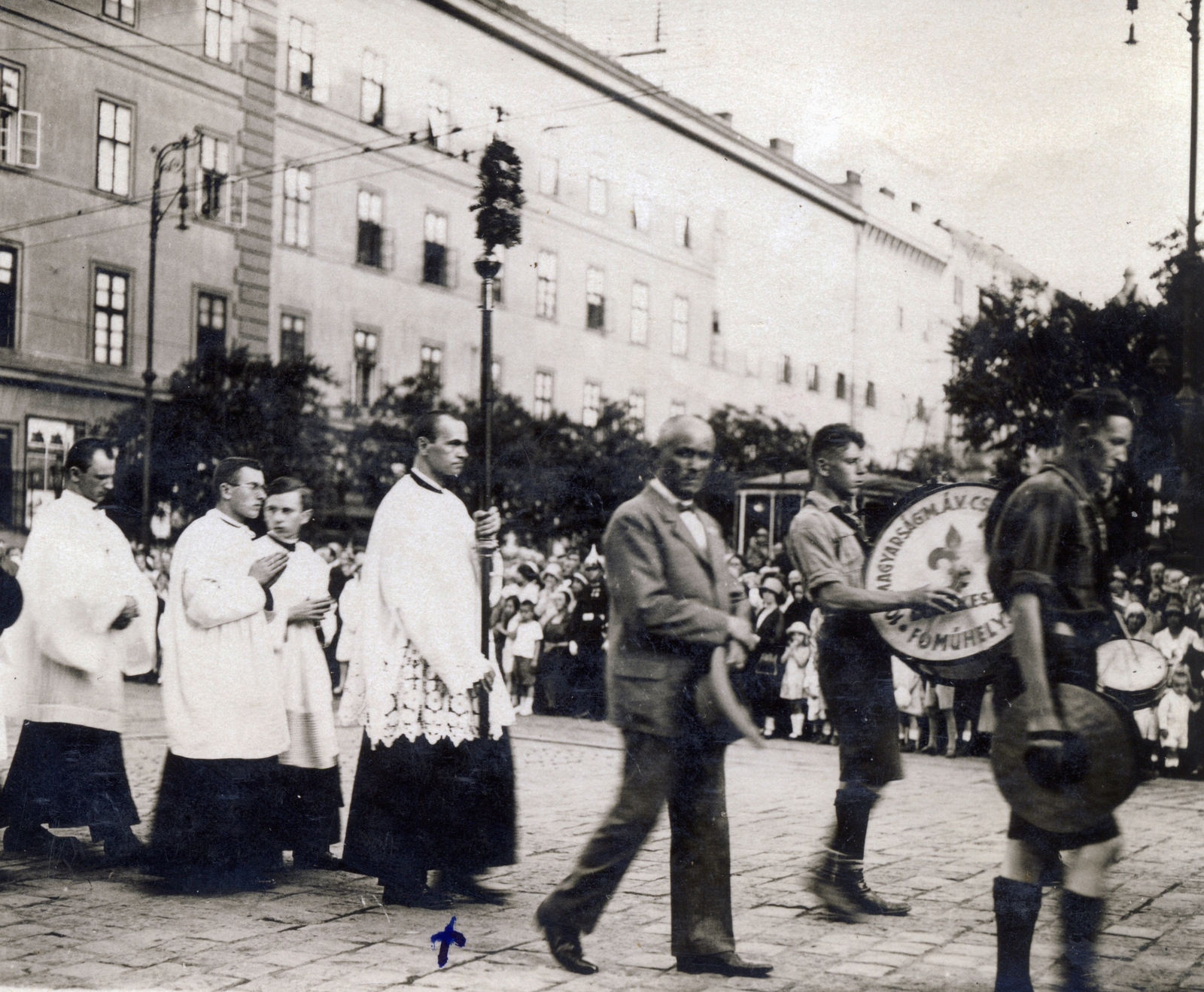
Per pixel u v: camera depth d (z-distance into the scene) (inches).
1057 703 129.9
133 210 399.5
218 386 354.0
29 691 201.6
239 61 366.6
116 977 141.2
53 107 420.2
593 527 234.5
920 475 217.0
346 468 327.0
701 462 142.1
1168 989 135.8
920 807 248.7
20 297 424.8
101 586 202.2
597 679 359.9
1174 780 303.7
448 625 173.9
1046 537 129.3
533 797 252.1
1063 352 211.6
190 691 183.8
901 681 324.8
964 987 137.6
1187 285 206.4
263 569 187.2
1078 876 136.2
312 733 198.5
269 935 158.4
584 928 143.6
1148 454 204.8
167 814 183.5
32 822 204.4
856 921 164.9
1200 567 209.6
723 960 141.9
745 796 258.8
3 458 446.3
